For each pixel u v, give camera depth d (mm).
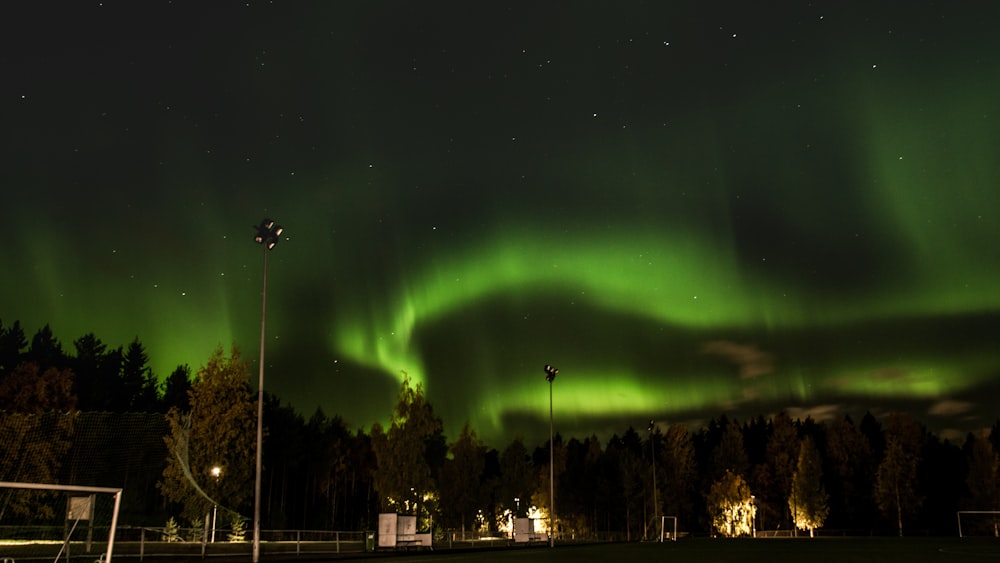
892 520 101750
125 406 112375
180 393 118812
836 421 114375
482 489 85125
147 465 53719
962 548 54188
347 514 113438
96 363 117750
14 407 72625
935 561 37719
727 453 118875
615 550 51688
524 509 91438
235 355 50688
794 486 102250
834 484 111625
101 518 46219
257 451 34219
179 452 46906
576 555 43406
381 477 58969
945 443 116312
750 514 100625
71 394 84875
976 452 96188
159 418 54156
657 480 106062
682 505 114125
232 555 37156
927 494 106188
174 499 47531
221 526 51594
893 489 100062
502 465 93688
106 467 52344
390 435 59688
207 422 48719
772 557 41656
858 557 41750
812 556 42906
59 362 110312
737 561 37344
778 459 117062
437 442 97938
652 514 101125
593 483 99688
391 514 47188
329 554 42188
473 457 78875
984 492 94438
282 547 49594
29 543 36719
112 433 53281
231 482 48625
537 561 36719
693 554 45281
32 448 50219
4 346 107125
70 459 51625
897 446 100875
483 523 88875
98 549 35594
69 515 23938
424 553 45000
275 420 102375
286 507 107875
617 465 104312
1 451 49500
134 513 52906
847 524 108562
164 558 34312
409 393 60438
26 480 49094
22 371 76562
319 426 126375
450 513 75812
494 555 43188
